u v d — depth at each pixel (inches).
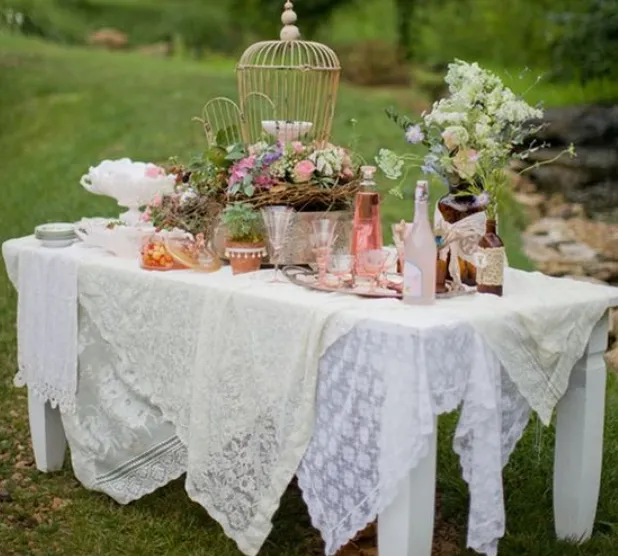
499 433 120.9
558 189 378.3
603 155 418.9
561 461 141.6
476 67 129.8
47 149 398.3
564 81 522.3
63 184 348.2
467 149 128.9
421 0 668.1
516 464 166.4
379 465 117.5
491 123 129.2
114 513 155.0
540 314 125.6
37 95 473.4
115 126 416.8
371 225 134.3
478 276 130.3
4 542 148.3
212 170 146.8
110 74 519.2
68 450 177.9
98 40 775.7
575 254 300.8
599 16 499.8
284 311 126.3
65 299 154.6
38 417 167.2
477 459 119.6
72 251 157.1
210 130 160.6
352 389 120.4
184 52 775.7
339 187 142.3
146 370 145.7
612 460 167.6
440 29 661.3
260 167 141.0
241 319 131.6
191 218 146.9
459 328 117.1
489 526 120.9
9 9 639.1
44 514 157.2
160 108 444.1
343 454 122.6
